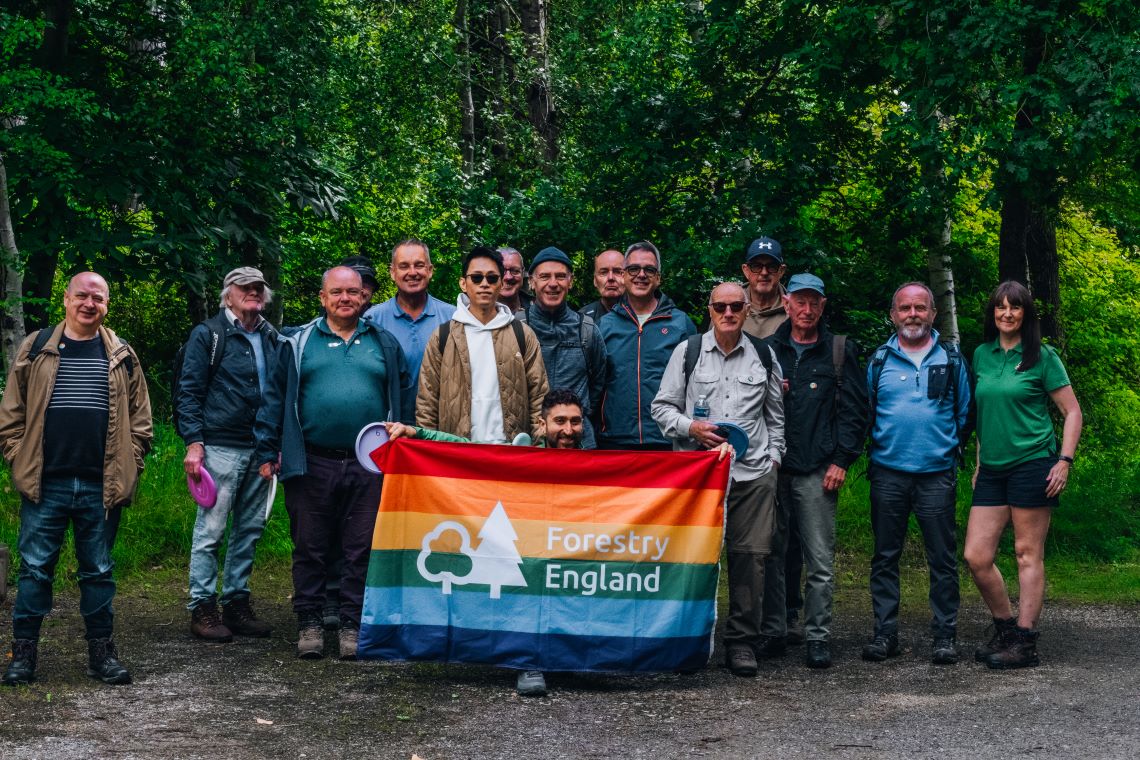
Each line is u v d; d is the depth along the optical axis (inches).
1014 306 258.2
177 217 520.7
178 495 387.2
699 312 530.0
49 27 493.0
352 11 607.5
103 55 556.7
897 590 268.4
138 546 360.5
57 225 496.1
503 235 545.6
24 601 227.8
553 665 233.9
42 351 225.0
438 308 277.4
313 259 717.3
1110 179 522.0
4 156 489.4
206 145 532.7
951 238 571.5
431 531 237.5
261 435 258.1
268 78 540.4
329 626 286.7
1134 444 565.3
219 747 192.2
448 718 212.5
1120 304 628.1
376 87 606.5
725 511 239.9
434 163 595.8
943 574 262.4
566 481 237.9
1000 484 260.4
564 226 527.2
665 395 255.6
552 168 631.8
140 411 233.3
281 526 385.4
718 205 506.0
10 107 438.6
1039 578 258.5
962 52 394.6
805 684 241.0
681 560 237.5
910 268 547.8
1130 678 247.0
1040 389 258.1
